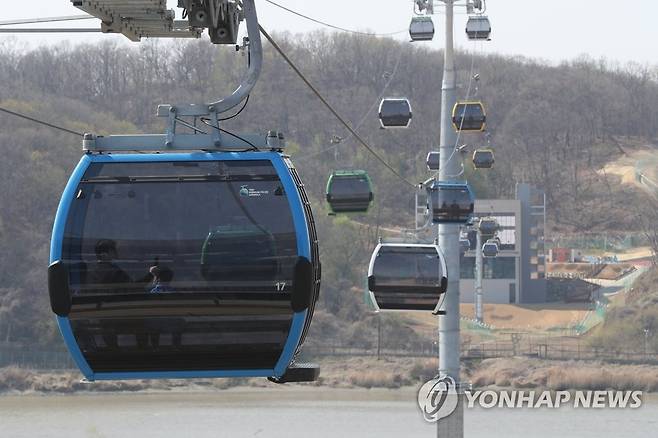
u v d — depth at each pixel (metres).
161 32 34.72
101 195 29.75
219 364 30.22
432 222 89.25
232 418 192.88
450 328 88.94
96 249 29.66
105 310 29.70
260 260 29.61
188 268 29.66
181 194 29.73
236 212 29.70
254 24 32.00
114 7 31.75
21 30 38.41
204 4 33.41
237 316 29.73
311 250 30.09
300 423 186.12
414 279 70.75
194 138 30.25
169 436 174.50
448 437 87.38
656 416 187.75
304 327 30.14
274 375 30.50
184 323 29.80
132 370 30.34
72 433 177.38
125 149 30.25
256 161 29.89
